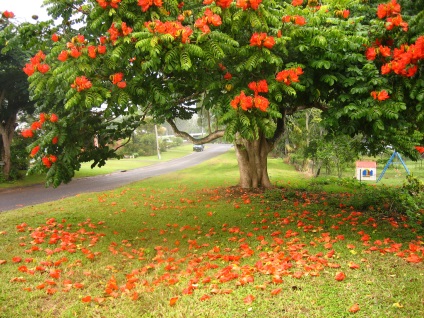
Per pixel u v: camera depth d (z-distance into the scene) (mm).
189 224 7520
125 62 5402
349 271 4203
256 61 5074
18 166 22484
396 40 5578
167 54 4664
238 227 7070
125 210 9125
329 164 18812
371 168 15250
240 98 4781
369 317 3158
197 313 3330
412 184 8844
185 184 15461
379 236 6070
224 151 46562
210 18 4824
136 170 27891
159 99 5562
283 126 12352
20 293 3984
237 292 3734
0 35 5871
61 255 5367
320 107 7734
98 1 5129
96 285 4262
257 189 12352
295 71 5137
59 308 3676
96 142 8125
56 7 6281
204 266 4656
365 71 5566
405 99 5480
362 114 5258
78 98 5074
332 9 6059
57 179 6188
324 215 7996
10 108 19891
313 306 3375
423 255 4758
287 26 5410
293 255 4777
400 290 3627
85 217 8391
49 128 6434
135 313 3449
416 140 10445
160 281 4227
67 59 5207
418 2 5742
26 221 7949
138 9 5367
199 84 6078
